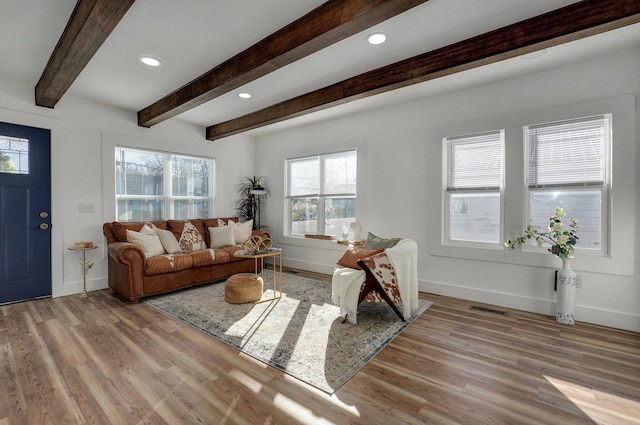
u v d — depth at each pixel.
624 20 1.94
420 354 2.32
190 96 3.36
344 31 2.04
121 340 2.53
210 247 4.74
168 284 3.73
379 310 3.28
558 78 3.05
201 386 1.91
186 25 2.30
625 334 2.67
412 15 2.17
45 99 3.39
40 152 3.62
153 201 4.71
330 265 4.92
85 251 3.93
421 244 3.97
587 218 3.00
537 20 2.20
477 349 2.40
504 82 3.36
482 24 2.29
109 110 4.14
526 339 2.57
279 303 3.47
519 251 3.27
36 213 3.60
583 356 2.29
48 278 3.68
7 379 1.97
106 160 4.12
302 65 2.96
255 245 3.82
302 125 5.20
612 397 1.82
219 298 3.64
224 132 4.92
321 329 2.77
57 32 2.43
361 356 2.29
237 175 5.76
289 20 2.24
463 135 3.65
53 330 2.73
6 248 3.43
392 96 3.85
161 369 2.10
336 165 4.93
